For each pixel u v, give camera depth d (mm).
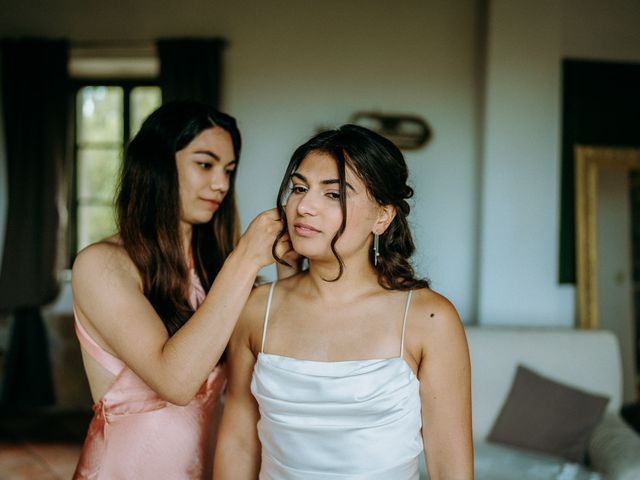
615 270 4168
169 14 4660
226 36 4609
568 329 3340
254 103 4590
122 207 1422
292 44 4570
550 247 4098
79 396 4805
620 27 4285
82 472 1380
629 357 4133
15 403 4715
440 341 1234
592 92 4230
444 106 4496
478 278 4293
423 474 2648
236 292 1208
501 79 4082
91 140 5066
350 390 1177
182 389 1224
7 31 4781
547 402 3012
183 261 1444
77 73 4992
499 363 3205
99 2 4715
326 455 1186
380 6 4523
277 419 1215
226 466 1350
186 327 1218
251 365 1344
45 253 4656
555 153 4078
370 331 1238
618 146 4250
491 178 4102
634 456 2639
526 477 2625
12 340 4676
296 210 1188
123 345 1289
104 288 1312
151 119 1452
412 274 1317
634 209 4203
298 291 1313
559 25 4066
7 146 4680
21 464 3725
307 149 1211
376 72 4531
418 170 4500
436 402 1249
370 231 1239
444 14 4484
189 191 1446
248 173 4598
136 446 1357
